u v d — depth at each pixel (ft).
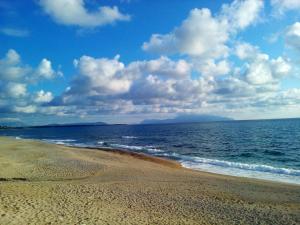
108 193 48.03
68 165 80.74
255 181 66.74
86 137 303.07
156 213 38.65
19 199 40.75
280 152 136.26
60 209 37.52
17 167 75.41
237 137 236.63
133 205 41.86
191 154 136.77
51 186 50.85
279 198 49.65
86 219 34.35
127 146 176.24
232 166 95.20
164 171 79.00
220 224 35.53
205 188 55.72
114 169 76.95
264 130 319.06
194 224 35.09
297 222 36.73
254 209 42.29
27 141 177.06
